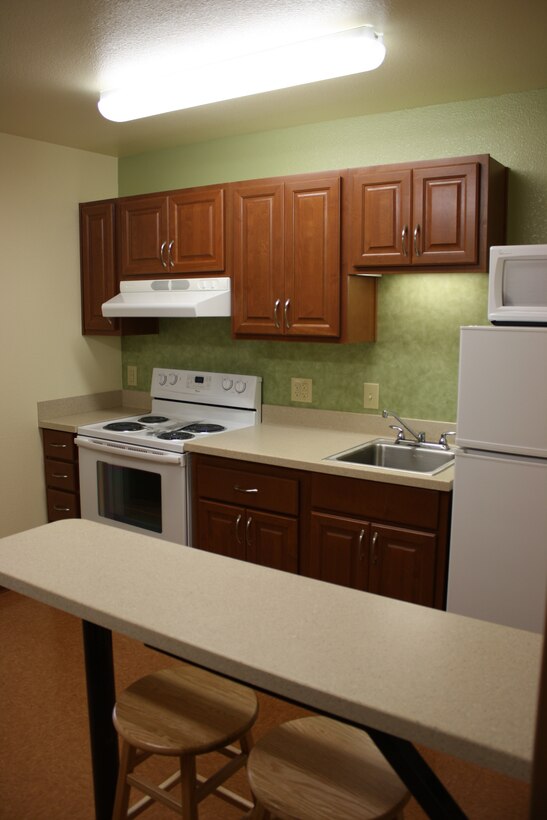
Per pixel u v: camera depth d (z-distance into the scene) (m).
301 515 2.97
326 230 3.06
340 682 1.11
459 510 2.51
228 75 2.51
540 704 0.81
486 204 2.69
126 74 2.68
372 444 3.22
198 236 3.45
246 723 1.46
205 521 3.25
